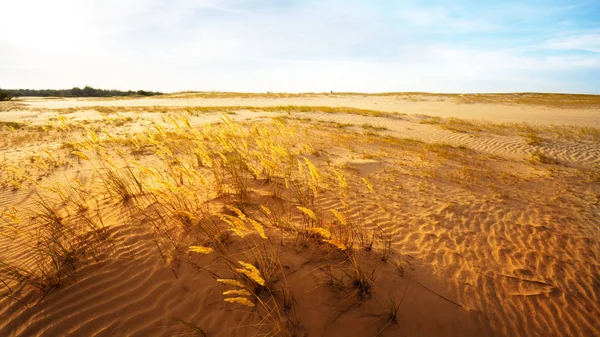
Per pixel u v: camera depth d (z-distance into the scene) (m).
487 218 5.02
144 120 16.20
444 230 4.50
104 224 4.06
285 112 20.44
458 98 40.25
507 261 3.76
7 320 2.55
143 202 4.75
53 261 3.21
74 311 2.68
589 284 3.37
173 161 7.48
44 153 8.80
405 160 8.76
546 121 19.08
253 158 7.46
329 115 19.62
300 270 3.16
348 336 2.47
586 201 5.96
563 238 4.39
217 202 4.70
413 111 26.05
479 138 13.10
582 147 11.34
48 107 26.67
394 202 5.52
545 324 2.80
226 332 2.51
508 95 44.75
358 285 2.99
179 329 2.55
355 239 3.95
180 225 3.94
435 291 3.06
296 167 7.35
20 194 5.81
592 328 2.78
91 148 5.97
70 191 5.76
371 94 48.06
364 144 10.91
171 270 3.18
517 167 8.63
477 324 2.72
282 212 4.55
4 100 41.78
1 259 3.42
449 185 6.71
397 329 2.55
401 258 3.61
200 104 32.53
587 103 32.53
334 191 5.82
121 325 2.57
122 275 3.10
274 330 2.50
